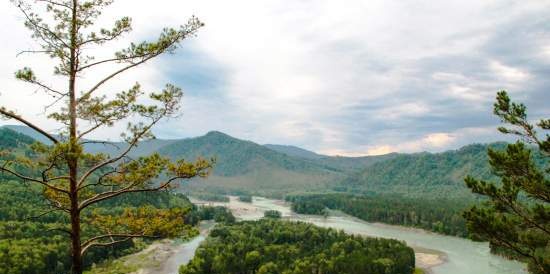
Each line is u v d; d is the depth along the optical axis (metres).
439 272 118.69
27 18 19.77
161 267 121.44
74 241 20.39
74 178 19.89
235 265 110.00
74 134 20.23
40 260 99.94
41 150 18.95
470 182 25.06
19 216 132.25
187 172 21.19
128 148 21.38
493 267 124.19
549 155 23.89
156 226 22.33
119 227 23.55
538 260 22.64
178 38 21.75
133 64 21.61
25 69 18.94
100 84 21.05
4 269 91.88
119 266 110.38
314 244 138.62
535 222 23.59
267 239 145.25
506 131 24.70
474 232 24.27
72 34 20.34
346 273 102.88
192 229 23.73
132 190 21.39
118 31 21.06
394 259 113.25
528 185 23.31
